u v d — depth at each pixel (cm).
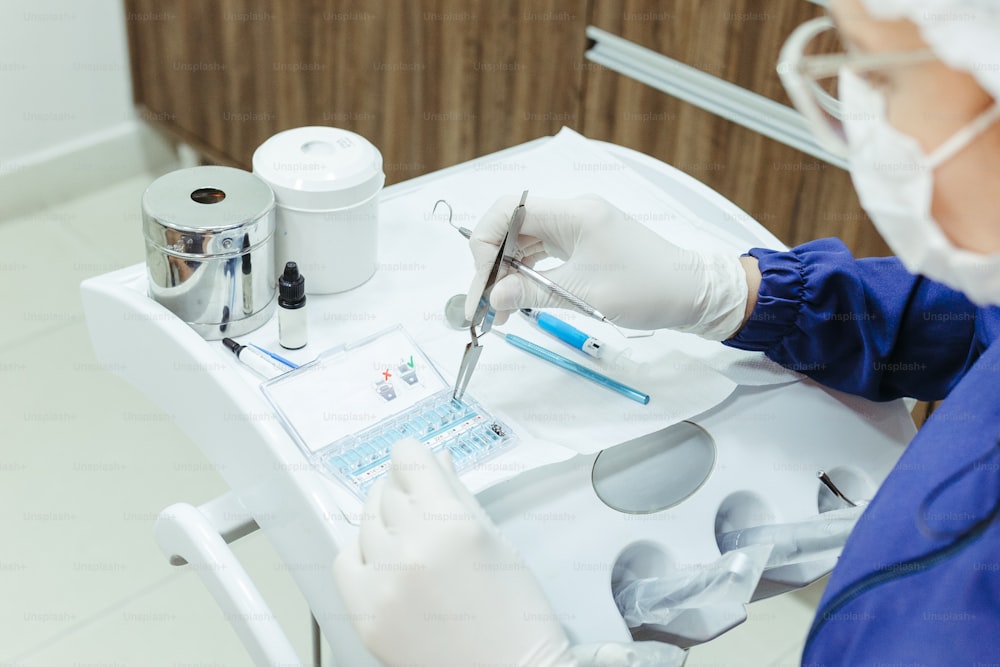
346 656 76
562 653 64
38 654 144
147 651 146
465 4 164
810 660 66
